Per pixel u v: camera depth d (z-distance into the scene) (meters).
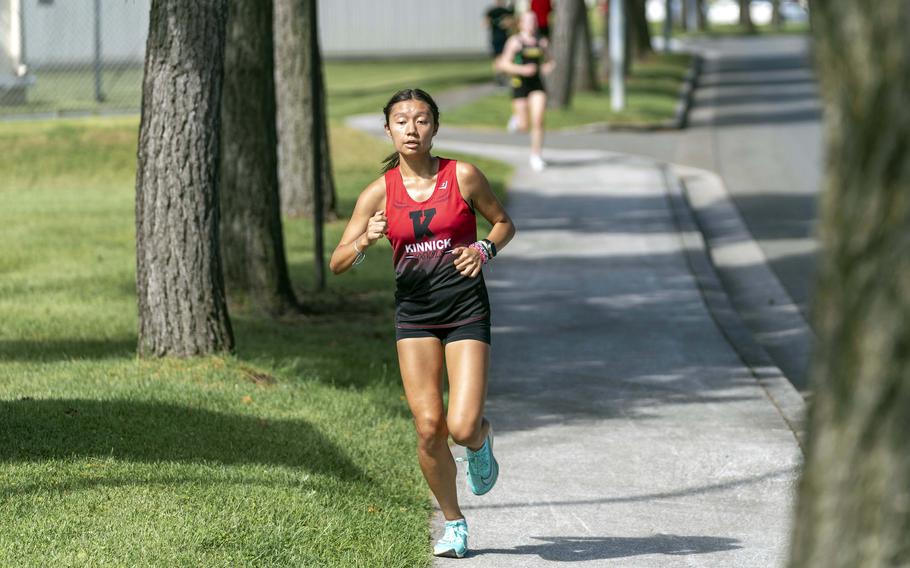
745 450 24.17
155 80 26.33
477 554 18.42
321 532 17.97
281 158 50.94
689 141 85.56
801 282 43.56
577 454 23.83
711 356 32.12
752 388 28.98
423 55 175.38
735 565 18.20
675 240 49.41
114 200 56.44
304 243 46.16
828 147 7.76
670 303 38.66
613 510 20.66
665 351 32.62
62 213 52.16
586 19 111.06
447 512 18.08
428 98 16.69
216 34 26.38
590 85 111.69
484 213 17.14
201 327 27.31
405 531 18.70
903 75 7.27
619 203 58.44
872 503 7.61
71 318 33.34
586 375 30.16
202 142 26.75
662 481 22.27
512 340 33.84
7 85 81.88
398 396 26.56
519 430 25.47
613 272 43.53
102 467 19.94
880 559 7.61
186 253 26.97
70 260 42.34
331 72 143.12
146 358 27.25
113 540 16.97
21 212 52.12
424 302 16.92
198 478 19.72
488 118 93.19
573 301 39.00
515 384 29.28
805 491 8.08
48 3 111.94
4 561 16.08
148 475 19.69
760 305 40.47
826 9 7.68
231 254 35.12
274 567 16.69
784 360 33.62
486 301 17.12
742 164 74.25
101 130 68.12
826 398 7.84
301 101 50.41
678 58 158.25
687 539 19.31
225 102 34.62
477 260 16.61
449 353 16.97
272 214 35.25
